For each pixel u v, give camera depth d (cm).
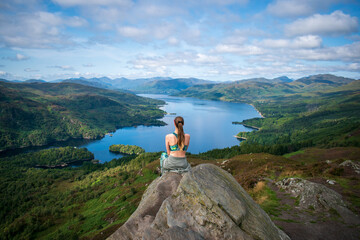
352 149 8825
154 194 551
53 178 16600
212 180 470
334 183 1739
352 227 988
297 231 988
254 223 418
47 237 7981
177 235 354
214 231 376
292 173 2281
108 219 7550
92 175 15688
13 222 9725
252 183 2339
